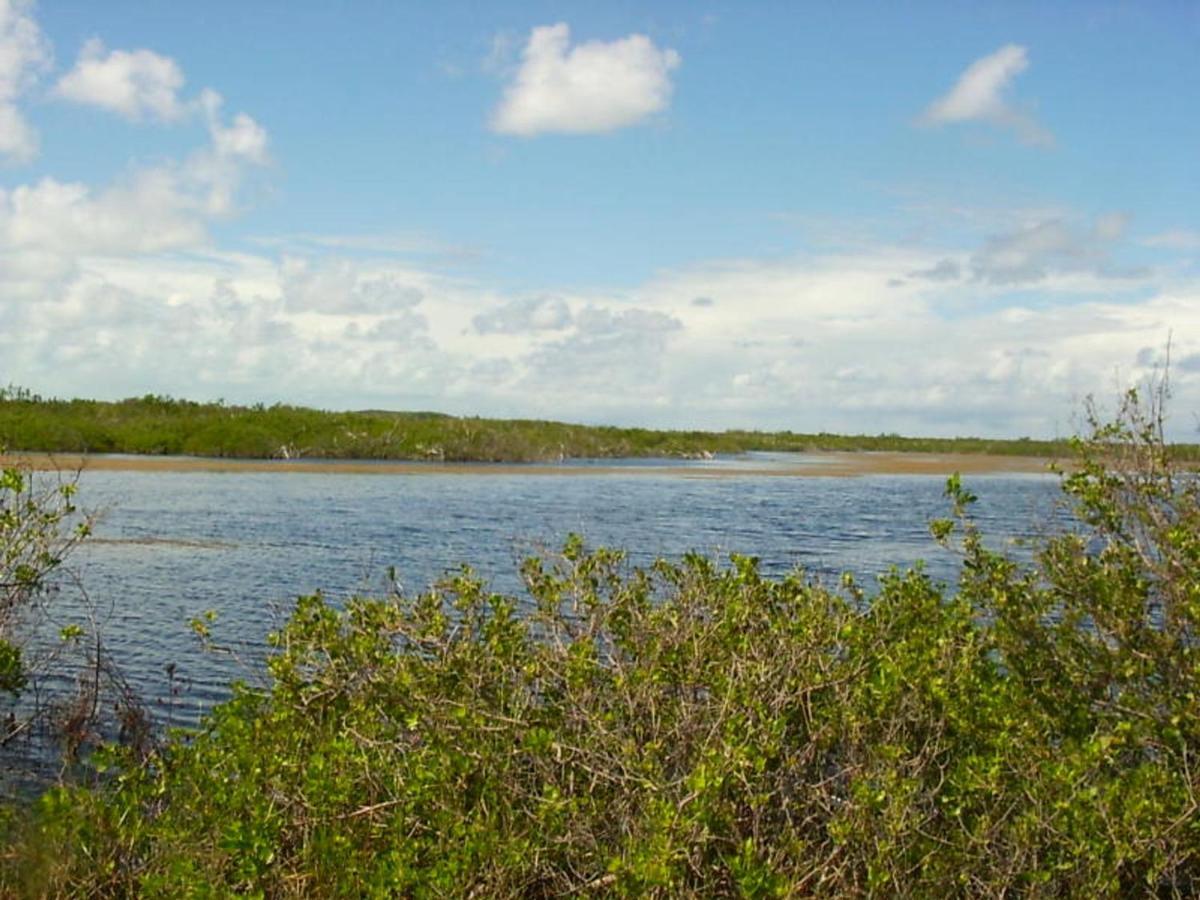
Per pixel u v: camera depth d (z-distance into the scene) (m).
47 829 6.36
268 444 66.88
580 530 29.97
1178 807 5.38
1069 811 5.30
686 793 5.47
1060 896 5.59
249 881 5.62
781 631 6.05
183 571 21.64
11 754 9.41
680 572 7.08
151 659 14.15
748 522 33.34
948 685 5.94
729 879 5.47
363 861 5.80
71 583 19.25
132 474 48.41
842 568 22.56
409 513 34.66
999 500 41.31
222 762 6.49
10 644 9.84
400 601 6.95
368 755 6.15
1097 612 6.20
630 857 5.09
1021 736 5.74
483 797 5.75
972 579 6.84
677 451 89.31
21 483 8.82
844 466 76.06
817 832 5.71
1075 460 8.36
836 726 5.80
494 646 6.21
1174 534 5.96
